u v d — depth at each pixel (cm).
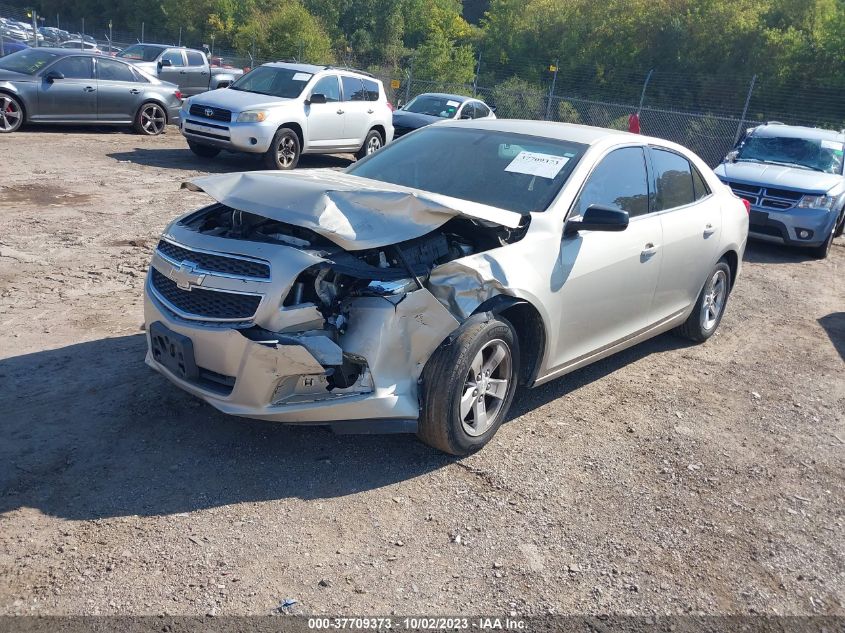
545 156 497
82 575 303
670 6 4400
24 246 749
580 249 465
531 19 5153
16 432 404
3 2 7356
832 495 436
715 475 443
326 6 6856
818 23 4019
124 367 494
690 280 604
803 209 1102
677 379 591
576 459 442
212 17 5359
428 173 501
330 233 363
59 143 1401
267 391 366
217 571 313
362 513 364
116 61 1591
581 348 492
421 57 4375
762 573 355
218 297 375
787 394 584
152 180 1153
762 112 3366
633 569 346
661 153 578
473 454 432
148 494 361
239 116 1330
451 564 335
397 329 380
